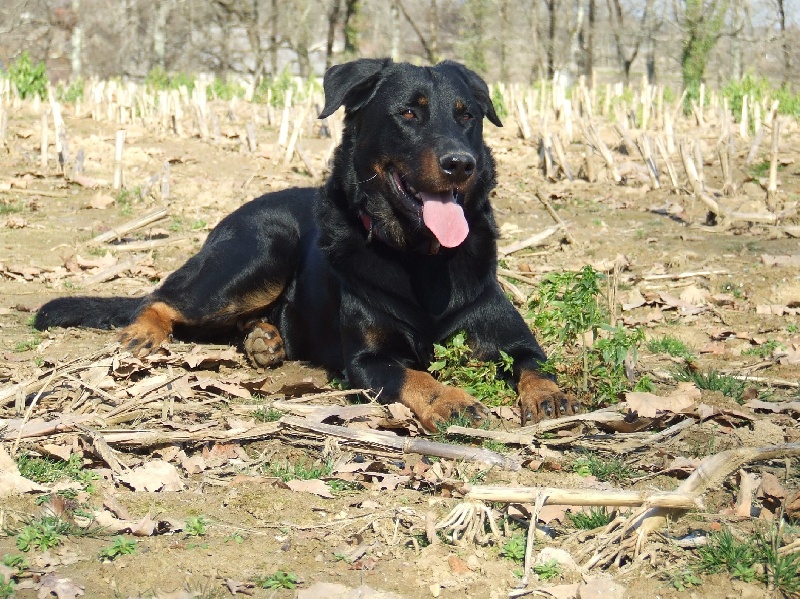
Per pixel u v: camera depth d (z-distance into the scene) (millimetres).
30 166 11734
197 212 10062
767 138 15969
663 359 5699
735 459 3211
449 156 4586
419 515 3309
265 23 41406
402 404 4508
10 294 7227
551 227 9070
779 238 9008
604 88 22266
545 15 46906
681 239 9078
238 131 15047
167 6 41906
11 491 3385
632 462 3959
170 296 5922
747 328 6410
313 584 2809
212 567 2906
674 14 38281
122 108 16297
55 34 45438
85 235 8969
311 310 5648
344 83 5004
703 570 2893
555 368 4918
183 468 3812
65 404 4430
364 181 4988
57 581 2764
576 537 3113
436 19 42719
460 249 4961
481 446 4113
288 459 3973
